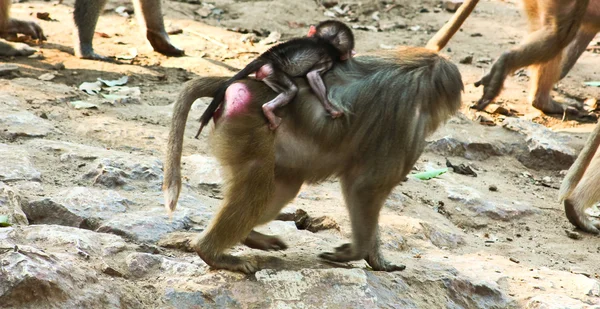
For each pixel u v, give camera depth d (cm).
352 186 769
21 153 1041
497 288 853
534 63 1462
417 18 2302
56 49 1716
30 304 677
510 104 1719
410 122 752
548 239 1164
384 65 768
